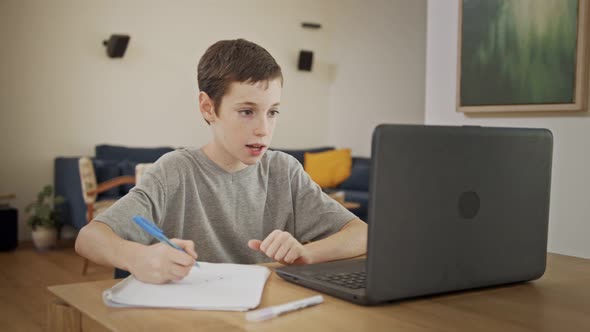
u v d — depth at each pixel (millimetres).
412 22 6504
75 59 5789
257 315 878
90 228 1193
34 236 5191
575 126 2141
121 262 1081
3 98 5457
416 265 970
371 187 923
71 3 5738
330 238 1357
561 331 855
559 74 2145
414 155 947
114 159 5793
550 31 2170
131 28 6078
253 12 6914
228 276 1102
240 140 1317
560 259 1446
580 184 2125
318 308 941
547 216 1153
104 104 5957
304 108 7402
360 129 7184
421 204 964
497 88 2367
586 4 2055
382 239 932
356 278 1087
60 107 5727
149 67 6211
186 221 1495
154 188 1410
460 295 1048
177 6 6348
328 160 6559
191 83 6469
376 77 6957
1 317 3254
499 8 2346
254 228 1577
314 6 7387
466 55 2490
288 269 1158
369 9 7004
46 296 3701
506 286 1134
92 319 892
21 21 5500
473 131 1017
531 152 1106
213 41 6613
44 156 5676
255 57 1294
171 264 1024
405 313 925
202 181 1510
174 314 903
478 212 1037
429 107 2709
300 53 7188
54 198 5551
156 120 6270
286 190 1620
